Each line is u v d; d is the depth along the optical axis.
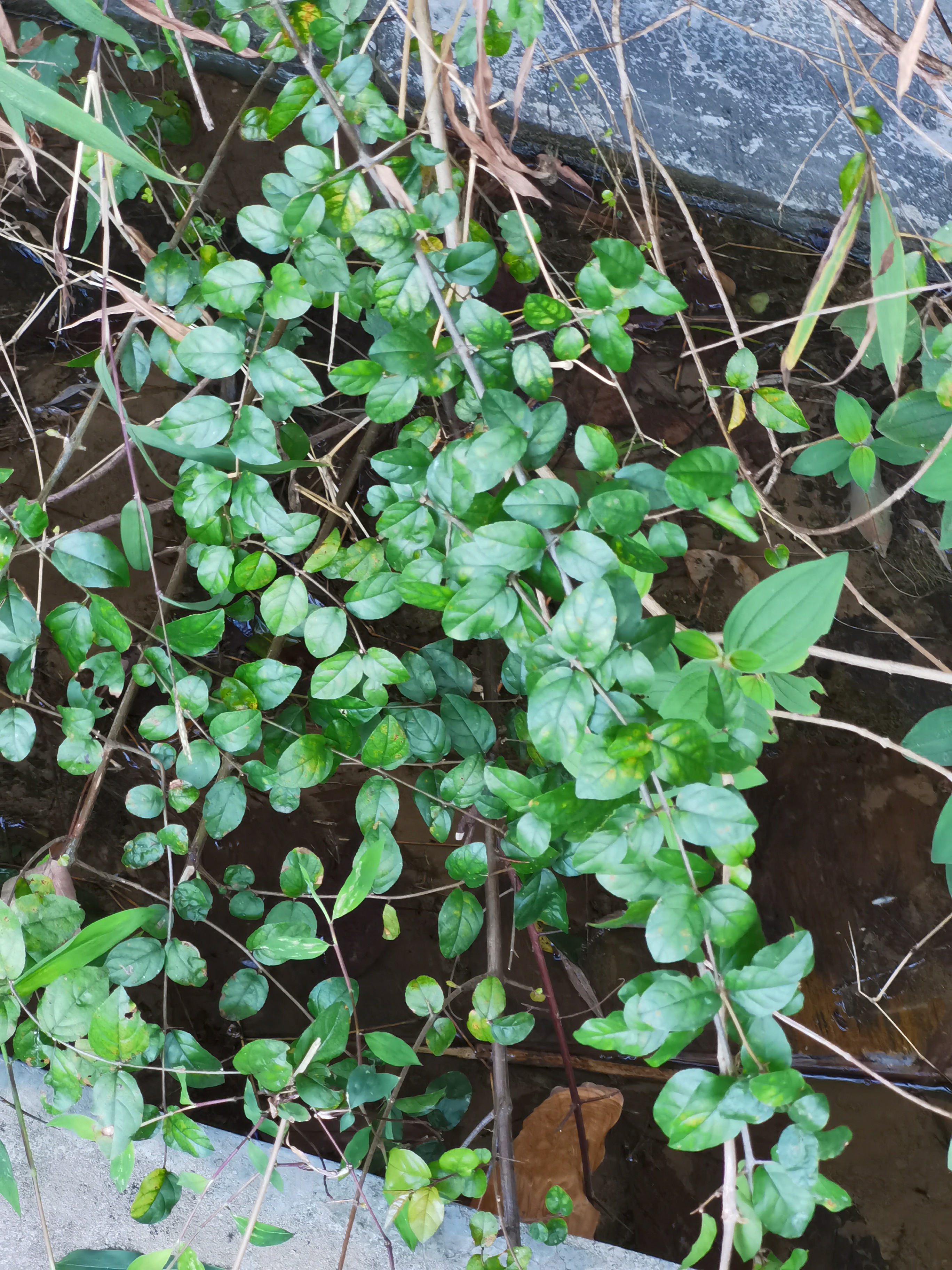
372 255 0.71
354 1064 0.80
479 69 0.78
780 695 0.82
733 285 1.47
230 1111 1.00
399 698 1.07
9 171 1.04
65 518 1.09
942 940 1.19
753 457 1.35
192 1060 0.78
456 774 0.82
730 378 0.89
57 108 0.64
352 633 1.13
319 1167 0.83
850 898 1.19
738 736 0.68
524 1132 1.03
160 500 1.13
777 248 1.51
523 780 0.73
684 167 1.46
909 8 1.45
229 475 0.77
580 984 1.02
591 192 1.44
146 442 0.78
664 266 1.44
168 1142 0.76
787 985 0.64
